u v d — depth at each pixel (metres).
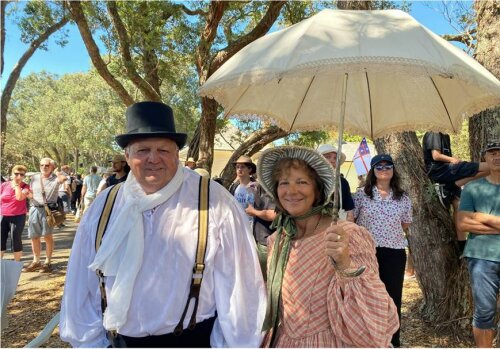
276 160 1.92
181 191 1.83
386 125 2.61
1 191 6.21
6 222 6.25
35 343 2.26
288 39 1.57
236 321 1.70
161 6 8.28
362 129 2.70
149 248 1.73
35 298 4.98
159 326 1.67
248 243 1.86
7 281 2.64
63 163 47.66
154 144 1.76
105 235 1.80
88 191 11.04
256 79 1.47
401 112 2.52
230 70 1.60
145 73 10.01
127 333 1.70
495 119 3.67
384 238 3.53
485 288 3.17
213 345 1.73
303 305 1.69
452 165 3.99
